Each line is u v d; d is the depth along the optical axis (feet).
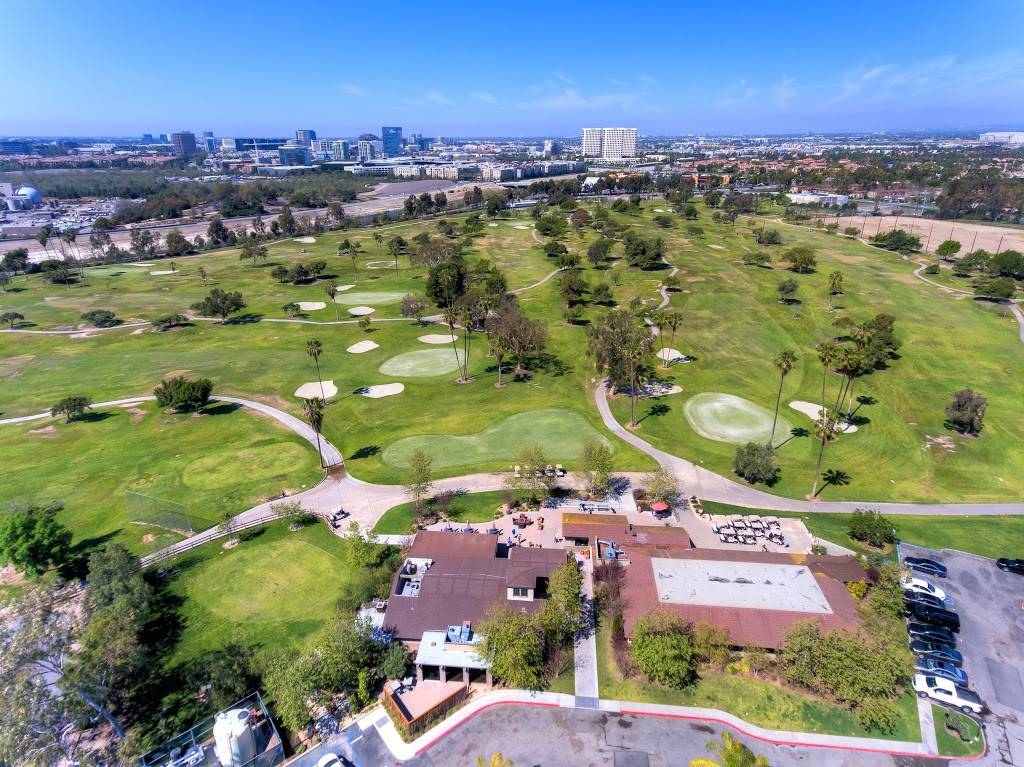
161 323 410.11
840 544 191.83
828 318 411.54
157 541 196.03
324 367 343.67
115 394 310.04
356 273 555.69
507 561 170.30
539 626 144.15
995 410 283.79
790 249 561.84
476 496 218.18
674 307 440.04
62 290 508.53
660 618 146.61
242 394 309.63
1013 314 408.26
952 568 180.96
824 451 250.57
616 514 202.08
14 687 114.62
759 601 156.97
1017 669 145.38
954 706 134.92
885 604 156.15
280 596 171.22
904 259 573.74
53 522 181.88
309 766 123.13
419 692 139.13
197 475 235.40
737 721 132.05
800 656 138.31
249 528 202.49
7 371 339.16
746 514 208.23
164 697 139.33
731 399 298.15
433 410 289.53
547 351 363.35
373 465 241.35
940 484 228.43
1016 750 125.49
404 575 169.37
